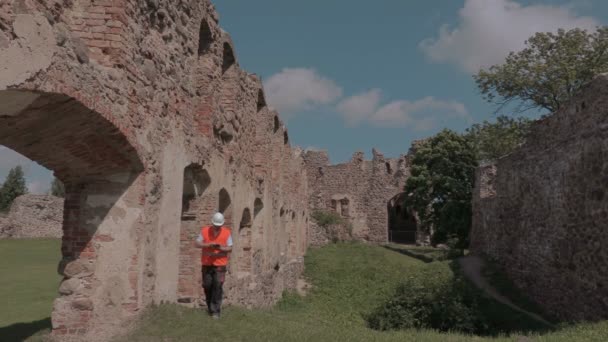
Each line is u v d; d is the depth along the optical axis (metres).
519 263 17.48
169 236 8.41
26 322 9.01
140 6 7.34
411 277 16.78
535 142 16.36
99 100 6.10
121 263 7.18
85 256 7.18
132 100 6.98
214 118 10.72
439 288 14.95
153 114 7.76
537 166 16.08
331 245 34.91
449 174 32.38
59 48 5.44
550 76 26.11
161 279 8.09
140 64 7.32
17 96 5.21
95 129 6.44
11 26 4.80
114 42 6.68
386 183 43.56
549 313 14.62
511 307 15.27
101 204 7.30
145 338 6.73
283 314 13.80
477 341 9.55
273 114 18.17
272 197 18.19
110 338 6.73
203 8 10.16
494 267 19.61
